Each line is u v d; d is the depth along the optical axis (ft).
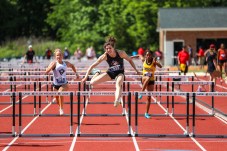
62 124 82.84
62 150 62.34
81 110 100.73
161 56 268.21
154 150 62.49
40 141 68.23
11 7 441.68
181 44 277.85
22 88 150.51
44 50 364.38
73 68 88.79
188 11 289.53
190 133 73.87
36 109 102.32
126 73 136.77
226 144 66.85
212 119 89.92
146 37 327.26
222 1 363.76
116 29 332.80
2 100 120.26
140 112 98.22
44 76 109.09
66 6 406.21
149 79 88.84
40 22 454.40
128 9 329.52
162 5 330.75
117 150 62.44
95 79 70.33
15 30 441.68
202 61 248.93
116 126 81.05
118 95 68.39
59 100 92.17
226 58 169.17
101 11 362.33
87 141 68.23
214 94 70.74
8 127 79.82
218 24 276.82
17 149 62.95
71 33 380.58
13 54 350.43
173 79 128.16
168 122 85.76
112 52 69.46
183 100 119.55
